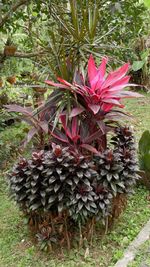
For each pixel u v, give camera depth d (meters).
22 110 2.69
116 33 3.97
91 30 2.78
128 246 2.61
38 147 2.66
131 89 6.37
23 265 2.48
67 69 2.67
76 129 2.53
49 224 2.49
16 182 2.37
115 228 2.78
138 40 6.16
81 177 2.28
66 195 2.35
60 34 2.92
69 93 2.52
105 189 2.45
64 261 2.49
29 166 2.34
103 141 2.70
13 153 3.81
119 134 2.79
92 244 2.61
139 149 3.36
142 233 2.73
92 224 2.55
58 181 2.31
